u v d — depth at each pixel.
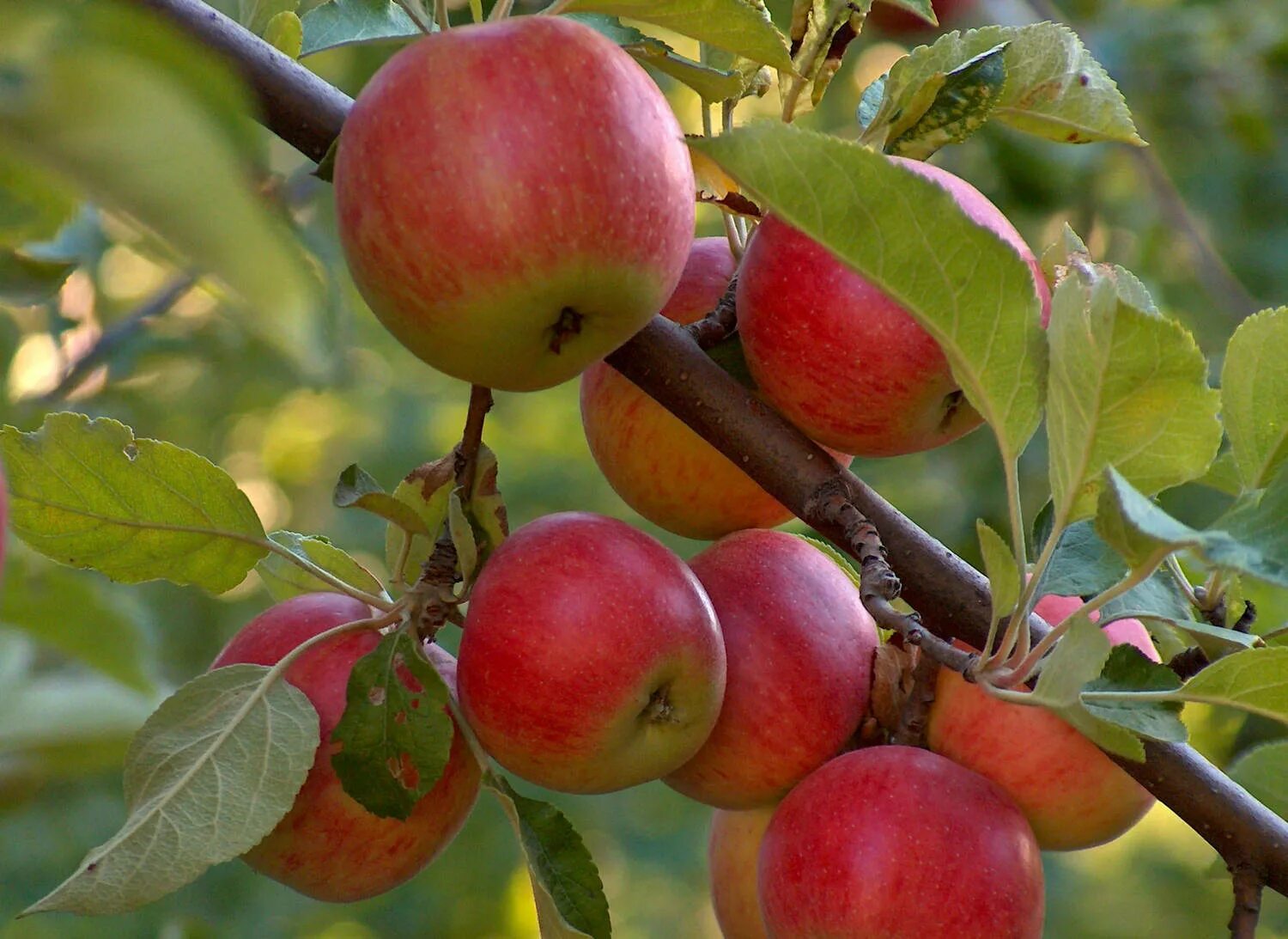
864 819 0.91
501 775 0.92
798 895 0.92
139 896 0.88
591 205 0.87
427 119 0.87
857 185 0.84
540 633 0.90
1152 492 0.87
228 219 0.65
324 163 0.91
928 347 0.91
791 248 0.92
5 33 0.66
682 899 2.71
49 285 1.00
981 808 0.92
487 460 0.94
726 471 0.97
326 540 0.97
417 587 0.93
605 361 0.96
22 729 0.96
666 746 0.92
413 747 0.90
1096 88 0.95
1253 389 0.90
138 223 0.66
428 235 0.87
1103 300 0.85
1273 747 0.95
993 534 0.87
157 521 0.94
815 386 0.92
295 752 0.91
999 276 0.85
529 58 0.87
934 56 0.95
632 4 0.91
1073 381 0.86
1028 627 0.88
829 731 0.94
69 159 0.65
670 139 0.88
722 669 0.92
